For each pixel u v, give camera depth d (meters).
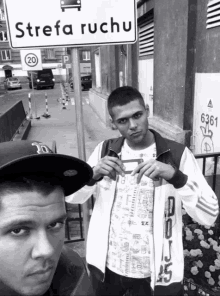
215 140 3.66
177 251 1.56
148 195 1.58
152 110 6.18
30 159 0.49
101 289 1.71
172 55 4.63
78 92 1.94
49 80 32.16
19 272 0.51
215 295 1.90
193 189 1.44
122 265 1.59
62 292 0.60
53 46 1.83
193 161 1.59
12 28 1.77
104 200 1.69
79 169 0.59
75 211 4.08
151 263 1.53
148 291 1.61
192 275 2.10
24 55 10.38
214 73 3.59
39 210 0.51
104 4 1.79
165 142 1.57
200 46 3.94
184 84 4.23
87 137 9.10
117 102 1.57
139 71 7.16
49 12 1.77
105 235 1.67
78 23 1.80
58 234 0.55
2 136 7.07
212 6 3.52
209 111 3.78
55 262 0.54
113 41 1.84
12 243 0.49
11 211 0.49
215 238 2.37
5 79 37.22
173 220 1.55
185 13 4.04
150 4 5.76
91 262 1.71
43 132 10.35
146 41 6.37
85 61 37.56
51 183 0.53
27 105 18.62
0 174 0.48
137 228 1.56
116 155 1.71
